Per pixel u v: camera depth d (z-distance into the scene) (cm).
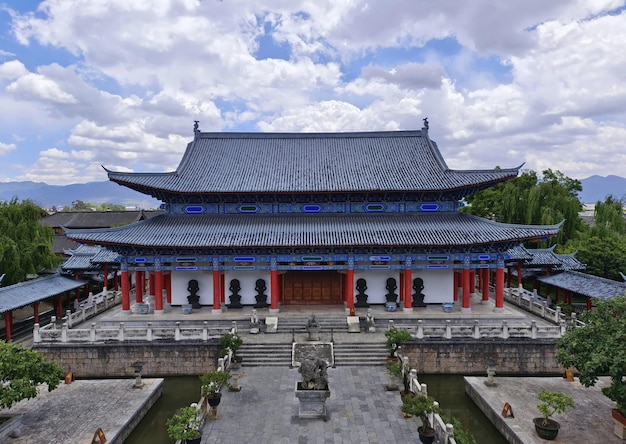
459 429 2325
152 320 4359
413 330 3847
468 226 4600
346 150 5456
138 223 4688
